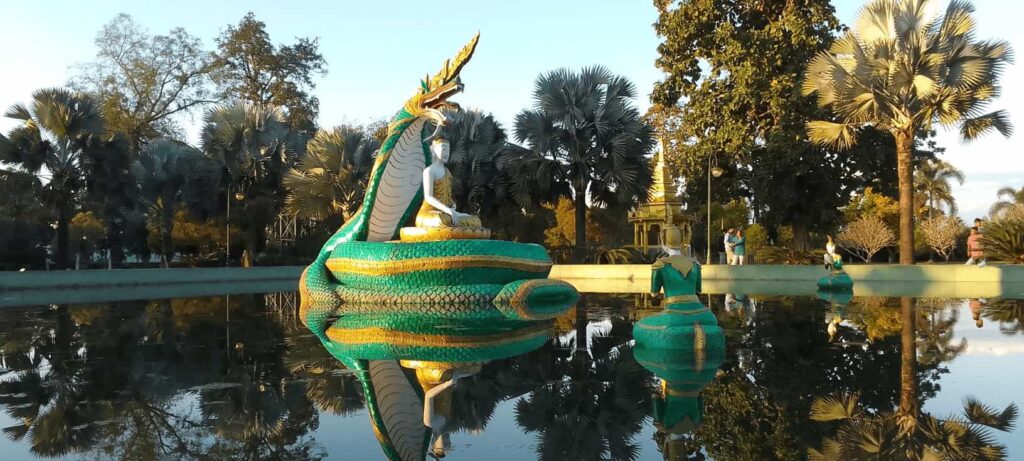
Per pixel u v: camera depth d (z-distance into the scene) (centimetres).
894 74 1883
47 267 2733
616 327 912
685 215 3447
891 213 3997
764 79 2412
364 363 634
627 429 402
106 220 2608
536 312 1128
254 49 4312
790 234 3675
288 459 341
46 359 671
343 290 1289
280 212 3294
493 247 1229
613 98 2631
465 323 969
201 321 1048
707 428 401
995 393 475
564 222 4569
